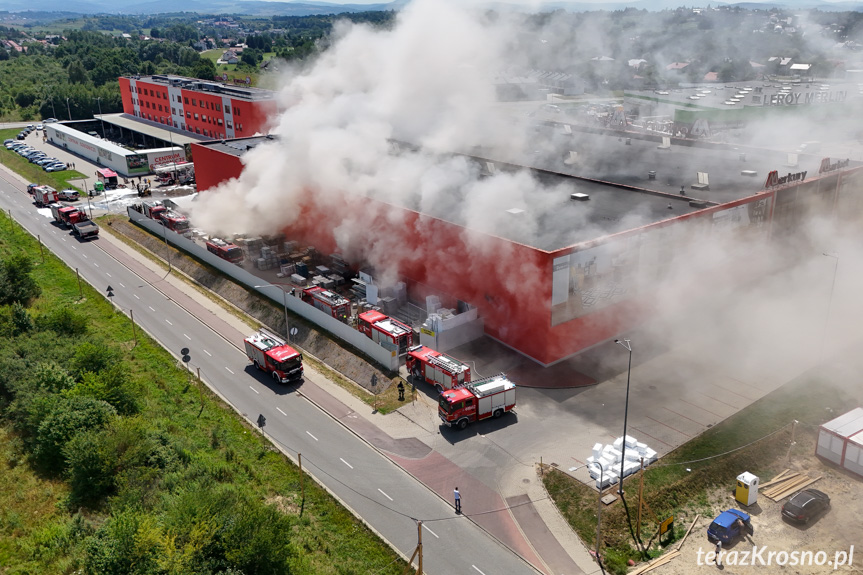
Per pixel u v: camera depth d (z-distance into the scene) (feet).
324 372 141.28
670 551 90.02
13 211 265.13
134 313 171.53
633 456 104.22
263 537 83.66
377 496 101.86
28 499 100.73
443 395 117.60
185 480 100.48
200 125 341.82
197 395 131.54
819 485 101.91
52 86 525.34
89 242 228.84
